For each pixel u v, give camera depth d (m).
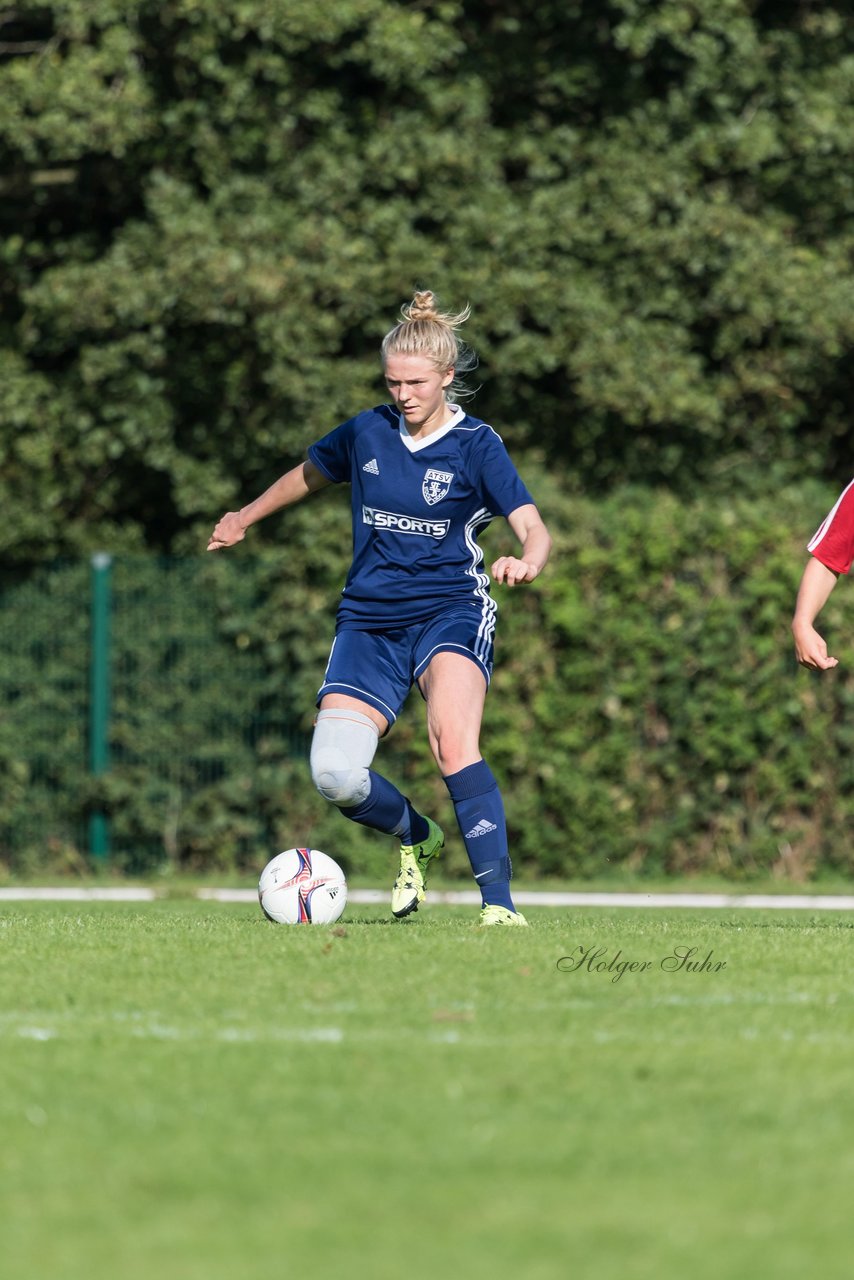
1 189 59.69
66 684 53.62
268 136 58.44
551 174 60.53
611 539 50.97
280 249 57.69
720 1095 11.89
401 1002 15.53
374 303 58.16
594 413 61.88
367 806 23.34
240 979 16.81
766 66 61.31
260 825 52.53
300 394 57.59
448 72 60.00
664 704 51.00
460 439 23.03
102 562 53.19
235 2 55.59
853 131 61.12
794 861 51.31
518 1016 14.84
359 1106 11.55
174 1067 12.77
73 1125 11.12
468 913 33.50
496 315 58.69
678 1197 9.49
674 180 59.91
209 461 59.91
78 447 61.19
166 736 52.78
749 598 50.88
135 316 56.94
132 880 52.41
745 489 64.00
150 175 59.72
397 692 23.39
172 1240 8.74
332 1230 8.89
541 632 50.81
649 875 51.12
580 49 61.47
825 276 61.91
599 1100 11.73
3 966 17.86
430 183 59.34
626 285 60.56
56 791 53.53
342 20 56.03
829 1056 13.19
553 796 50.66
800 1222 9.05
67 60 56.84
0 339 61.41
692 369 60.66
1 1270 8.29
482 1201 9.41
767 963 18.09
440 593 23.17
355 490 23.52
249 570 52.34
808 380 63.41
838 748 51.25
